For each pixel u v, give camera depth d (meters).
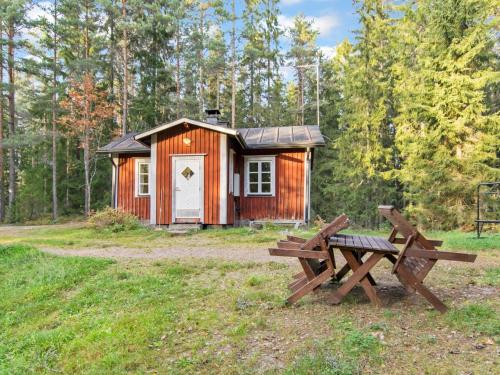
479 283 4.72
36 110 23.62
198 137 12.22
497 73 12.50
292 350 3.06
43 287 5.64
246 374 2.78
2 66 21.02
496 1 12.91
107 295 5.07
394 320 3.56
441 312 3.69
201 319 3.93
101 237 11.22
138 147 14.05
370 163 20.84
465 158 12.95
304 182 13.38
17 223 20.62
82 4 23.58
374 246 3.96
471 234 10.06
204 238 10.38
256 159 13.77
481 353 2.84
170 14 25.78
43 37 23.39
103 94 21.75
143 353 3.28
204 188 12.16
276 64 32.75
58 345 3.74
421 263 4.04
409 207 14.72
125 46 23.30
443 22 13.10
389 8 21.67
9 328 4.52
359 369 2.70
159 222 12.36
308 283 4.13
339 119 22.94
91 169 24.53
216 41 26.14
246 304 4.24
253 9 29.11
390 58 21.52
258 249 8.36
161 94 27.28
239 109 32.03
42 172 23.05
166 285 5.32
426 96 14.05
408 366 2.71
